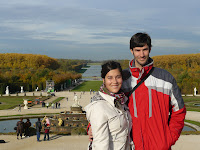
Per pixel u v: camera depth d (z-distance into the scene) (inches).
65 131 960.3
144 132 112.1
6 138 802.8
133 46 117.5
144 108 113.7
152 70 118.3
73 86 4687.5
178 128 115.6
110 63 111.2
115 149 105.4
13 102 2369.6
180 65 5516.7
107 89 110.5
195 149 608.7
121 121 105.7
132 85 117.8
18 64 5713.6
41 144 700.7
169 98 118.1
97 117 102.4
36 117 1520.7
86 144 689.0
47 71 4264.3
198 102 2363.4
